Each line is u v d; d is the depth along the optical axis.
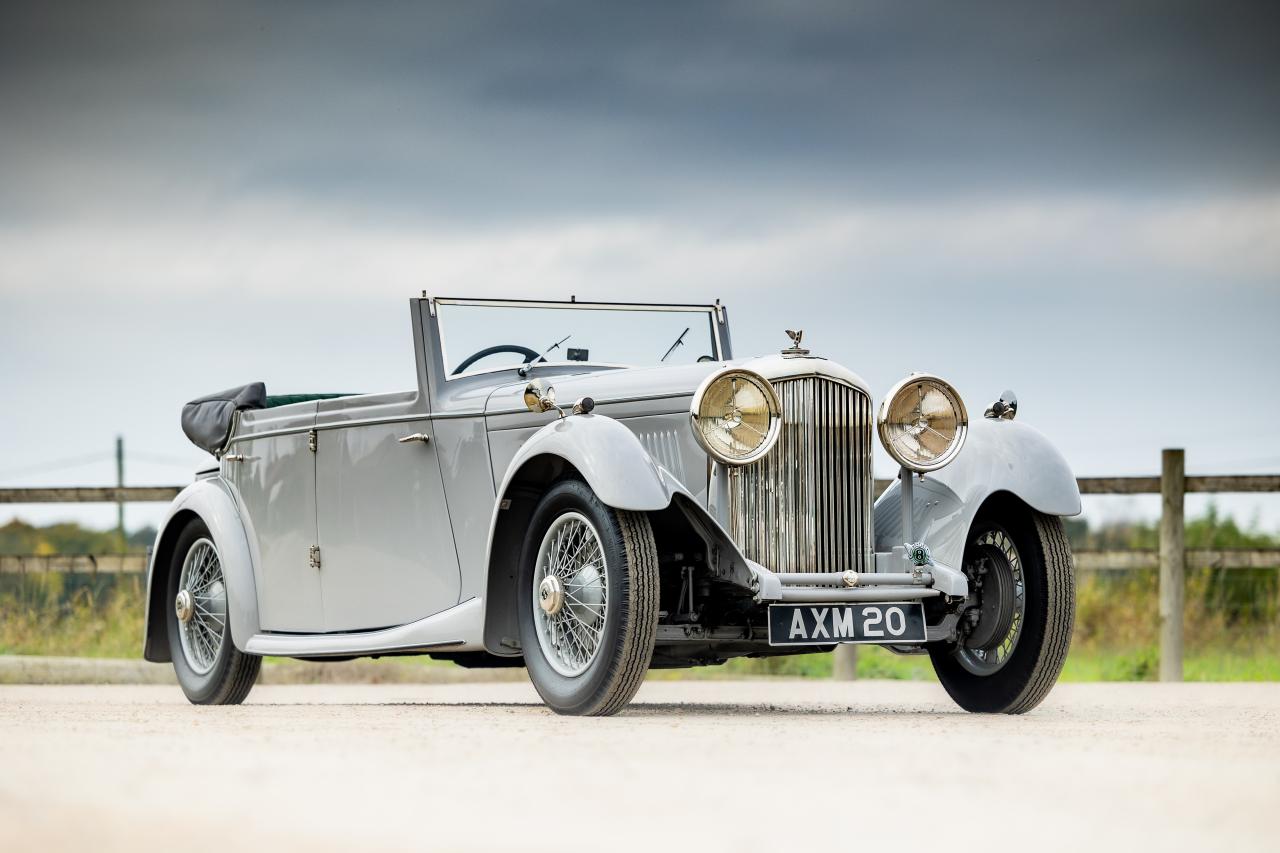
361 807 3.83
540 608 7.81
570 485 7.59
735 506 7.81
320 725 6.75
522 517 8.16
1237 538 20.66
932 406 8.27
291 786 4.20
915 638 7.93
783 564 7.89
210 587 10.45
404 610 8.98
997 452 8.37
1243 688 12.74
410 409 9.01
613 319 10.07
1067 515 8.17
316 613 9.55
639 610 7.24
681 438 8.08
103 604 17.03
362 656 9.32
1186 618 16.70
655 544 7.60
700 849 3.29
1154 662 15.79
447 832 3.47
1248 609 16.58
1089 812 3.87
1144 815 3.83
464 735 6.03
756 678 16.31
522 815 3.73
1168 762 4.99
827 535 8.01
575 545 7.75
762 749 5.35
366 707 9.05
